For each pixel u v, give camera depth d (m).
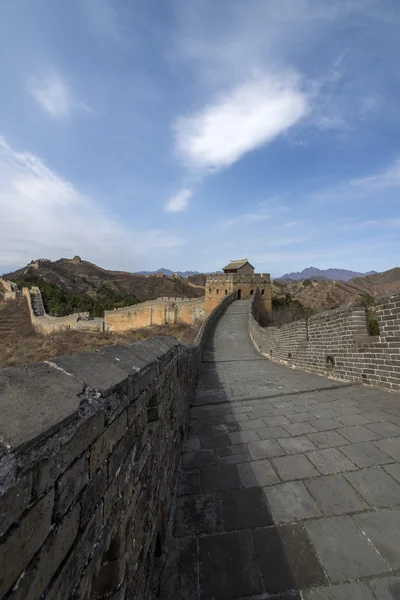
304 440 4.39
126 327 51.69
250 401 6.95
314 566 2.26
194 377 8.81
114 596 1.51
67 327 47.84
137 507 2.03
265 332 15.70
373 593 2.01
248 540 2.60
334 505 2.90
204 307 45.97
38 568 0.93
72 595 1.14
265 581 2.19
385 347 6.32
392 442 3.98
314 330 9.53
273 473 3.60
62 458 1.13
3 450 0.84
